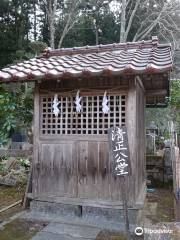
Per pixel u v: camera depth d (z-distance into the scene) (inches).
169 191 317.7
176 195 216.4
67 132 219.1
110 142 162.7
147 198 285.6
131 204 197.9
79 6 872.9
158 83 255.9
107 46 258.1
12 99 261.0
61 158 218.8
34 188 224.8
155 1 724.7
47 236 183.2
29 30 943.0
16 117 270.4
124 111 205.6
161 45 253.9
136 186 207.8
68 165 216.8
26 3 903.7
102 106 207.3
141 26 729.0
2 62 849.5
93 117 212.4
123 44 256.7
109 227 196.1
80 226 198.8
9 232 190.7
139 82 225.9
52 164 220.8
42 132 225.6
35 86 224.7
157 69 174.2
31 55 646.5
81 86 213.3
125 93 204.1
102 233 187.2
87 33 979.3
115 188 204.1
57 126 221.8
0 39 829.8
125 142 160.2
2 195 290.2
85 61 223.5
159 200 279.4
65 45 920.3
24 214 221.9
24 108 270.4
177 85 389.4
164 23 763.4
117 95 206.2
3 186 324.8
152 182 345.4
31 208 223.9
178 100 386.3
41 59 260.8
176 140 415.2
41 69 212.1
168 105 374.0
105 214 203.8
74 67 202.2
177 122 450.9
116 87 205.3
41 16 966.4
